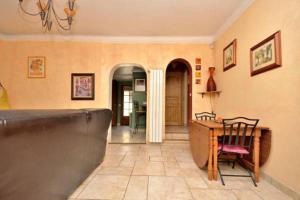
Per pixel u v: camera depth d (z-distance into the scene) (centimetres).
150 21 371
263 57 243
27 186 108
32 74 449
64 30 418
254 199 189
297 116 189
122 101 940
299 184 185
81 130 184
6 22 379
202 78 445
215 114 424
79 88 449
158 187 213
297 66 189
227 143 257
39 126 110
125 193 198
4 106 425
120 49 453
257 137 231
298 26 189
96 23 381
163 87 446
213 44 443
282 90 210
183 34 435
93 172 255
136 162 304
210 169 235
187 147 411
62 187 160
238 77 317
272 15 229
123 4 309
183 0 297
